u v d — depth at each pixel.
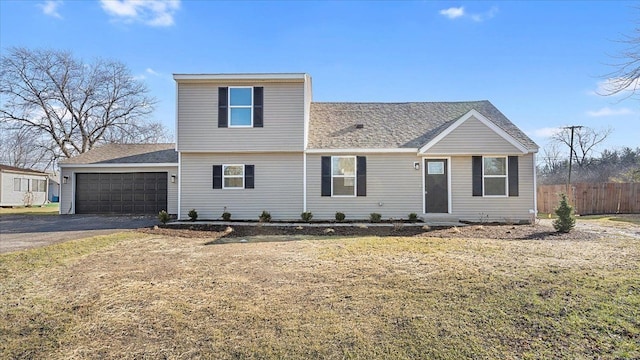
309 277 5.47
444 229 11.12
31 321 3.90
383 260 6.47
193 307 4.25
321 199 13.51
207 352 3.21
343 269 5.89
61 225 12.40
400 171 13.43
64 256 7.00
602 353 3.07
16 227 11.90
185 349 3.28
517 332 3.48
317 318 3.88
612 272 5.41
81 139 29.88
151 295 4.68
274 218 13.48
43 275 5.68
